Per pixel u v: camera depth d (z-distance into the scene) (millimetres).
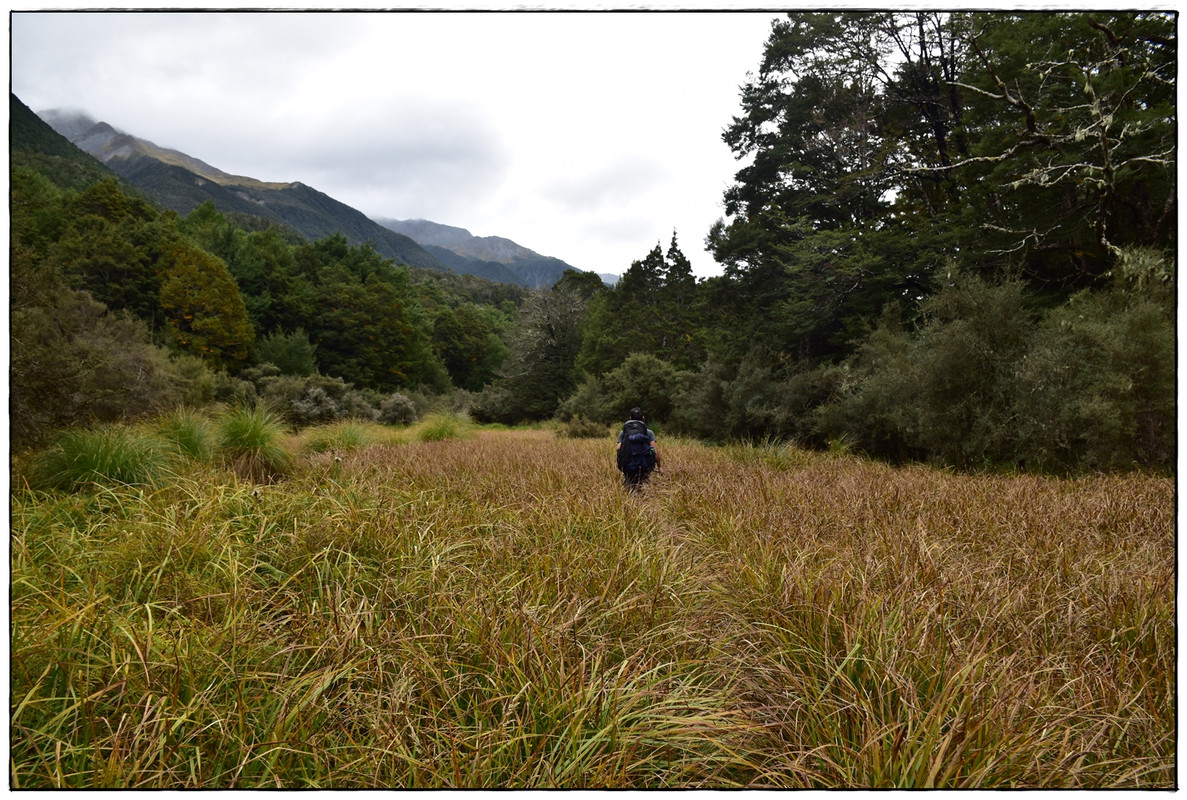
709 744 1972
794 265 18078
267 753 1698
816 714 1995
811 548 3674
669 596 2912
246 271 52844
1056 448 8922
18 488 4039
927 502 5270
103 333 16562
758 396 17656
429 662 2115
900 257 16141
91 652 2049
